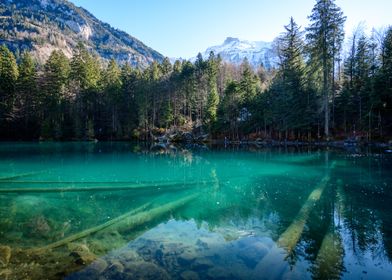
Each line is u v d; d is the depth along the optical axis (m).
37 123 55.88
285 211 8.16
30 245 5.69
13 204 9.05
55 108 55.06
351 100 33.66
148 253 5.30
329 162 18.34
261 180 13.19
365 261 4.93
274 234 6.36
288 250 5.33
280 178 13.58
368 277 4.41
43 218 7.59
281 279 4.32
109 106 59.03
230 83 48.81
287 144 37.28
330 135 33.50
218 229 6.72
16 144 43.59
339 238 5.93
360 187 10.84
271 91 40.91
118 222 7.15
